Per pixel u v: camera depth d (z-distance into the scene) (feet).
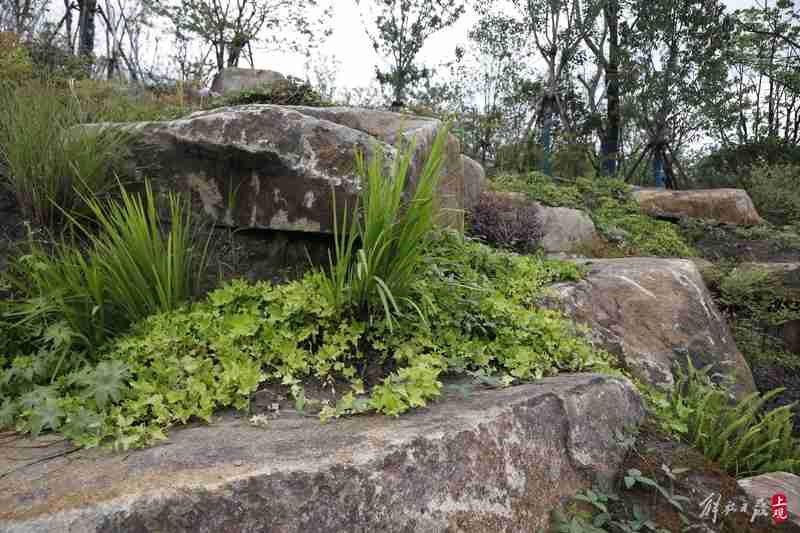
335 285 10.37
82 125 13.65
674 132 72.43
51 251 12.51
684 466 9.63
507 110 81.51
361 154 12.71
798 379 20.65
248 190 13.07
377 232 10.21
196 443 7.38
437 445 7.36
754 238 37.01
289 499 6.26
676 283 17.72
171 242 11.93
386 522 6.56
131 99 23.22
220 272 12.50
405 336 10.71
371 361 10.32
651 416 11.22
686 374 15.46
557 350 11.99
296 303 10.59
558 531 7.65
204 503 5.96
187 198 13.32
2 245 12.44
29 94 15.16
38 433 7.88
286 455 6.87
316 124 13.00
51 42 39.75
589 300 16.29
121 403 8.59
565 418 9.11
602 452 9.18
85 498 5.83
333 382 9.73
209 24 68.95
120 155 13.33
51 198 12.59
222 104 30.04
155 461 6.77
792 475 10.17
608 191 41.81
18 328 10.02
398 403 8.41
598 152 82.33
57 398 8.50
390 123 17.49
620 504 8.52
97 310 10.17
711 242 36.83
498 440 7.97
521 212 28.78
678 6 66.08
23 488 6.20
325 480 6.48
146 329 10.23
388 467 6.88
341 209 12.60
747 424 11.78
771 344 22.36
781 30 77.92
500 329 11.85
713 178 66.69
